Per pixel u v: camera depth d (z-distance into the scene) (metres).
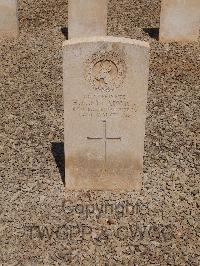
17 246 2.51
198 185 2.96
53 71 4.38
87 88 2.65
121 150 2.80
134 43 2.56
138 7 5.87
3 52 4.73
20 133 3.46
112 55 2.58
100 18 4.77
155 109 3.80
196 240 2.55
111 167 2.85
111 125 2.74
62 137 3.42
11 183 2.94
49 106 3.84
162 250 2.49
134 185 2.89
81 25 4.80
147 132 3.49
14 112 3.75
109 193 2.88
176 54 4.70
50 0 6.03
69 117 2.72
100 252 2.47
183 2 4.77
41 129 3.52
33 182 2.95
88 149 2.80
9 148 3.29
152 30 5.23
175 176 3.02
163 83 4.20
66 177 2.88
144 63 2.59
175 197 2.85
